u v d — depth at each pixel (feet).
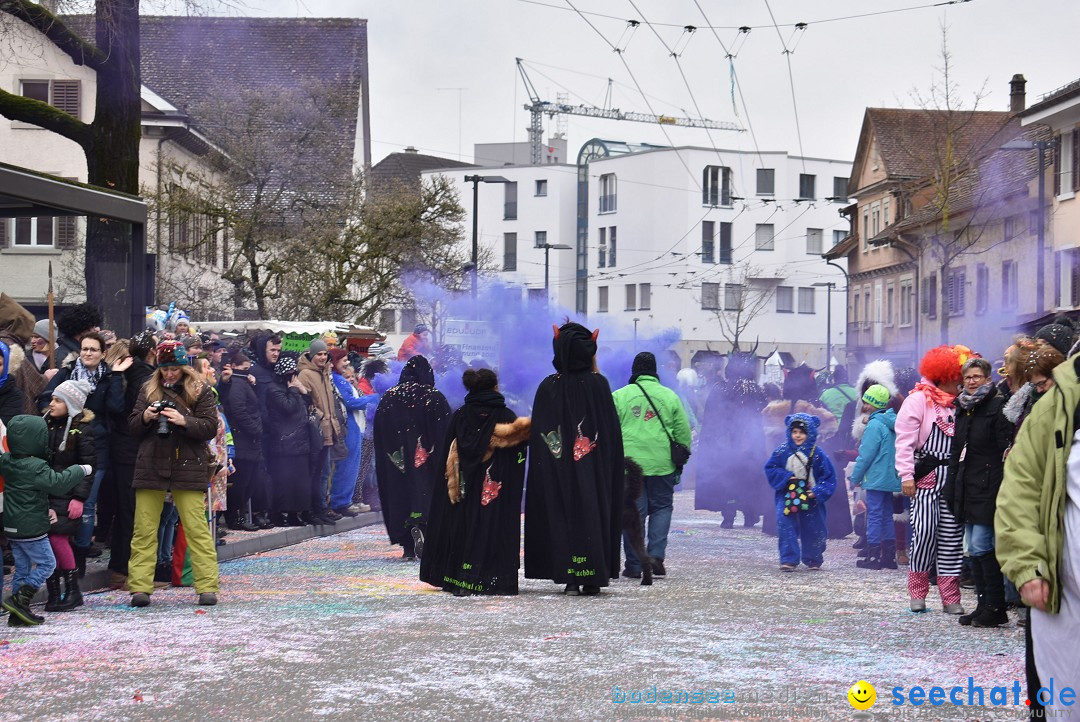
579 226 313.53
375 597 35.65
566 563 35.94
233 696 22.56
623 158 301.43
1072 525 14.64
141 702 22.11
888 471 42.27
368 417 63.16
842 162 304.30
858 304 210.79
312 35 185.68
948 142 129.80
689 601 34.99
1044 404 15.05
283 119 124.98
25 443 31.01
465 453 36.52
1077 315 114.73
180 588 37.58
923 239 165.68
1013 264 144.97
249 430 48.83
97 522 40.45
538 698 22.45
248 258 119.55
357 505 62.59
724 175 294.46
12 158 123.75
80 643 27.84
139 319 48.42
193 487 33.68
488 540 36.37
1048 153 134.72
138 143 64.39
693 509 68.59
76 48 62.85
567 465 36.22
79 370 37.37
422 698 22.41
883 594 36.76
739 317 275.39
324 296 120.88
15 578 31.35
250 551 47.24
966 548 31.24
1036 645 14.96
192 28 179.32
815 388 57.36
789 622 31.19
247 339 77.00
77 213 46.01
